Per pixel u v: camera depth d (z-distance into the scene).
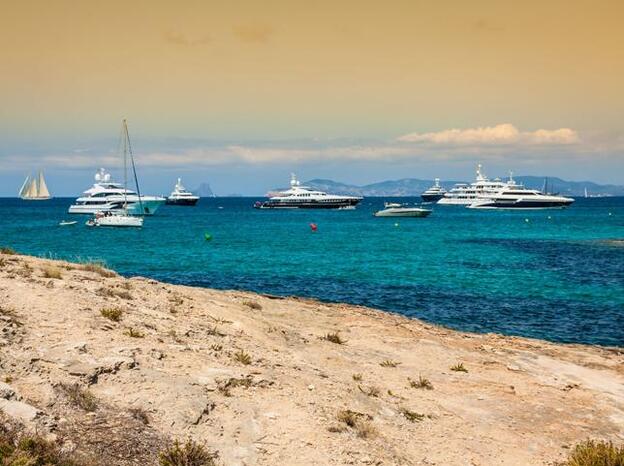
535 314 28.45
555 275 42.28
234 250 63.22
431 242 74.94
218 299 20.42
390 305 30.70
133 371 10.24
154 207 153.12
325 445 9.32
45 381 9.19
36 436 7.65
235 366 11.88
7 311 11.84
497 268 46.59
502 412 12.69
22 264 17.61
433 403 12.61
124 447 8.08
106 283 17.31
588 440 10.98
